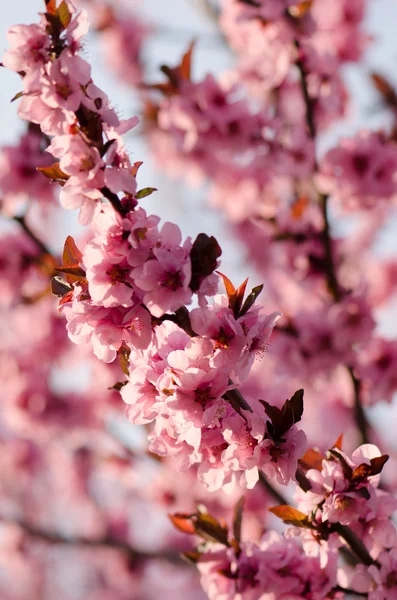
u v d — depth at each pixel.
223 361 2.31
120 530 8.55
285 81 6.46
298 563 3.06
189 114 5.73
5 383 7.01
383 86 5.98
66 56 2.25
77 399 7.08
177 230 2.30
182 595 10.16
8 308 6.41
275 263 8.02
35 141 5.84
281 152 5.79
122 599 10.14
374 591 2.82
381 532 2.89
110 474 6.74
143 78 8.02
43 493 9.70
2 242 5.80
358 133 5.63
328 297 5.91
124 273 2.28
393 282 7.48
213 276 2.26
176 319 2.38
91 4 8.09
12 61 2.30
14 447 8.62
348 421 6.83
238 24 6.27
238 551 3.15
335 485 2.63
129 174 2.25
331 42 6.48
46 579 10.48
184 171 7.27
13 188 5.82
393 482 6.51
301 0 5.31
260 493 6.12
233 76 5.93
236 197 7.25
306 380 5.80
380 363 5.53
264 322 2.39
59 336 6.73
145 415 2.47
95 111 2.28
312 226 5.79
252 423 2.36
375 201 5.69
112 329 2.33
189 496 6.24
